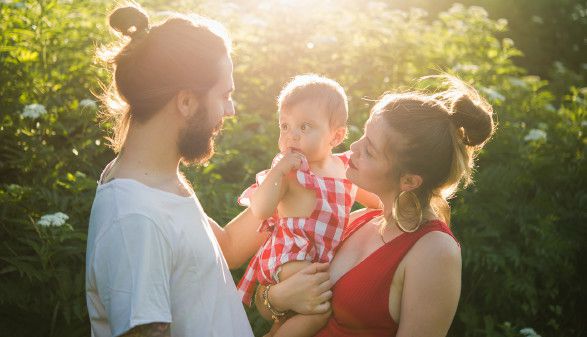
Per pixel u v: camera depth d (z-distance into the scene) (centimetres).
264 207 230
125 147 190
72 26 527
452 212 440
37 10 512
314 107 236
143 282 171
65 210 393
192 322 187
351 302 218
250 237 253
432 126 215
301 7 606
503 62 627
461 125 217
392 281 214
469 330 417
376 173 221
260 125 504
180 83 182
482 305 446
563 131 564
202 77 184
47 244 354
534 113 582
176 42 183
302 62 558
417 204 218
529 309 445
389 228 224
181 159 196
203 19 195
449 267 208
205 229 194
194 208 192
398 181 220
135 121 187
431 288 207
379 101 233
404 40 607
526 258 447
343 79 555
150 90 183
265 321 356
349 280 221
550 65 1105
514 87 595
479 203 449
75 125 435
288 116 239
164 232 178
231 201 396
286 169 230
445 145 216
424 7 1113
